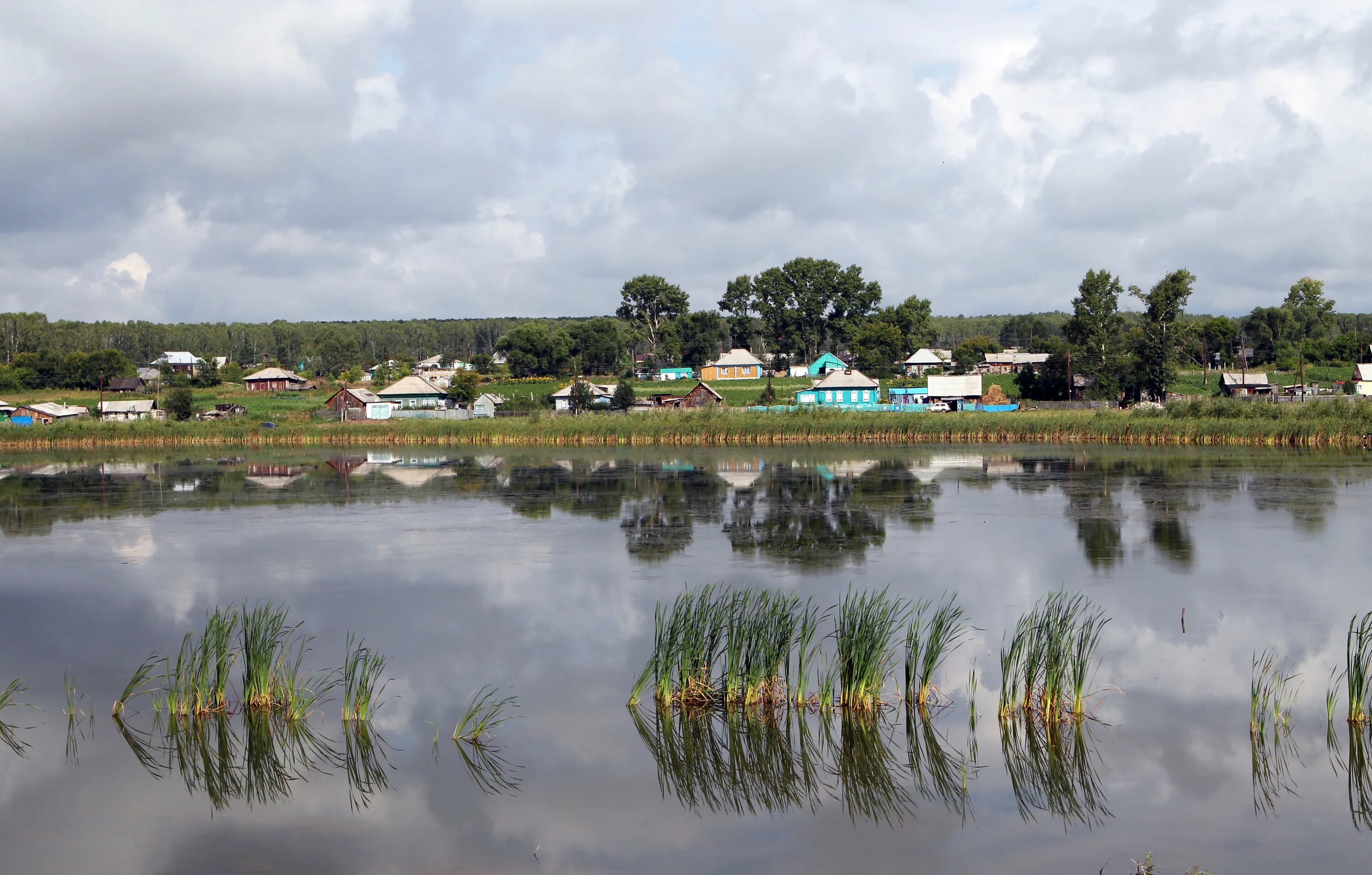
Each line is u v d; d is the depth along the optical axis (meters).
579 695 21.50
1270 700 20.55
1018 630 22.23
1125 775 17.47
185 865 14.81
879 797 16.98
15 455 87.44
